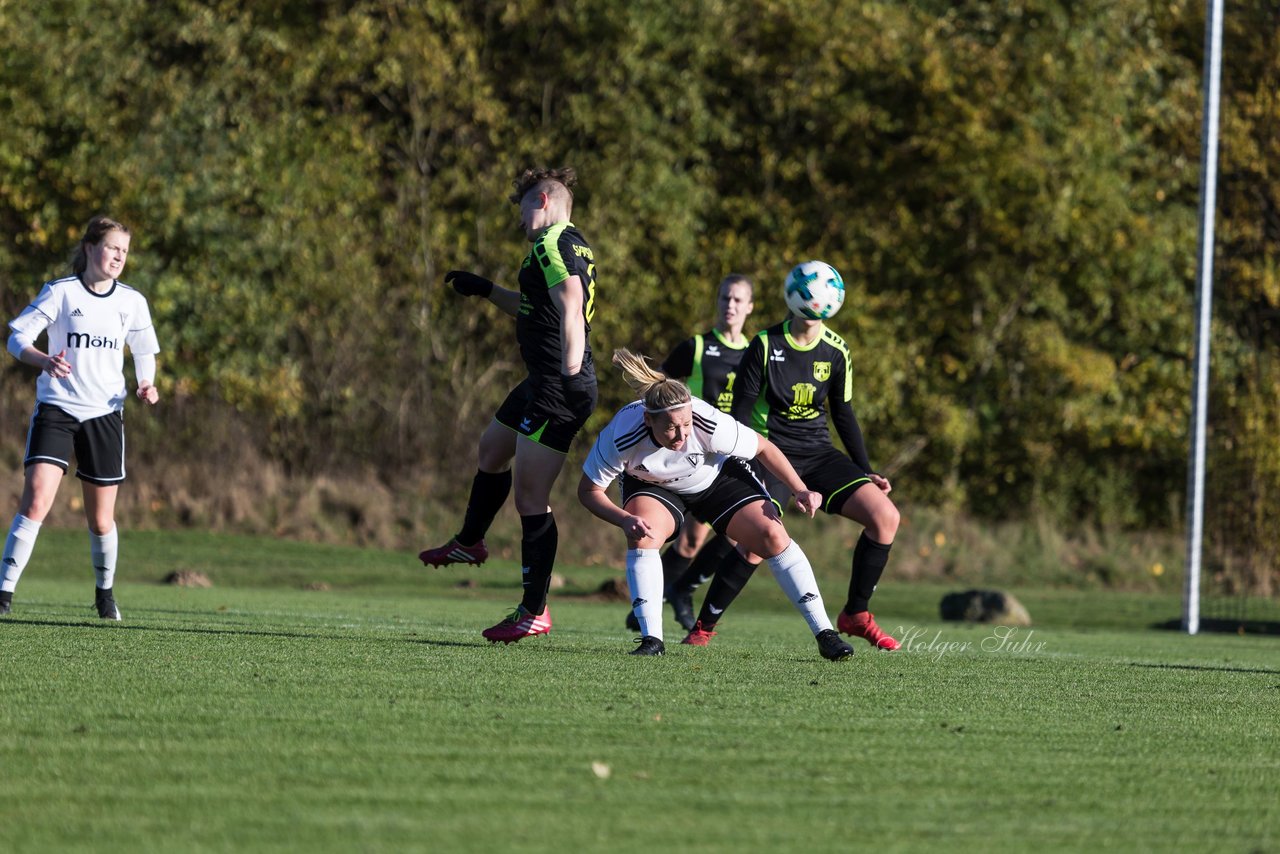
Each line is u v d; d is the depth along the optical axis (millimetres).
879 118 76500
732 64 76750
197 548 57812
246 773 11320
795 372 25266
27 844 9195
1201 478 46344
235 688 15648
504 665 18844
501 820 10023
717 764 12250
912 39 76688
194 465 65938
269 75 72250
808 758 12656
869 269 77500
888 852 9516
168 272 67875
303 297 70312
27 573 48156
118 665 17375
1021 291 78250
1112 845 9930
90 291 24969
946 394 78312
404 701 15109
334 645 21016
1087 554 70938
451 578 53938
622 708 15148
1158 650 30625
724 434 20750
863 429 76688
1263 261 65375
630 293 72562
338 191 71938
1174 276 78438
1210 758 13602
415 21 72688
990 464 78812
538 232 21344
